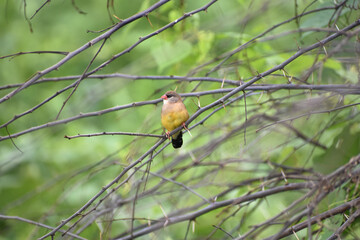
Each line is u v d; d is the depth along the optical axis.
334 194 8.98
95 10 16.11
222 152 10.99
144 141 9.38
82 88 14.65
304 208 9.16
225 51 10.89
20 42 15.09
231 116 10.91
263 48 10.66
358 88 7.30
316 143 9.43
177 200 10.18
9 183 12.55
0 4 15.55
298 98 10.41
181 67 11.77
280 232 7.34
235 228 10.02
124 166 9.16
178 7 10.66
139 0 15.23
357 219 8.60
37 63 15.13
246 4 10.94
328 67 10.28
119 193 9.96
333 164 9.88
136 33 14.20
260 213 11.30
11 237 11.59
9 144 13.71
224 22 10.50
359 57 7.18
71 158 12.99
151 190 9.72
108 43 14.63
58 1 16.12
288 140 9.91
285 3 10.10
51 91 14.57
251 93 8.87
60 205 11.63
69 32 15.80
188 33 10.64
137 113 13.77
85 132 13.52
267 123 9.89
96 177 12.00
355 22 7.33
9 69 14.67
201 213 8.40
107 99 13.95
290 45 12.04
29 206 12.20
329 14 9.51
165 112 9.30
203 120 8.24
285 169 10.20
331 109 8.70
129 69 11.03
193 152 10.22
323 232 8.55
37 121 14.07
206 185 9.84
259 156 10.03
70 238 8.44
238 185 9.69
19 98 14.38
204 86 11.45
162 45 10.55
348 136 9.91
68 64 15.21
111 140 13.42
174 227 11.81
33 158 12.88
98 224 9.19
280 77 10.11
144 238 10.12
